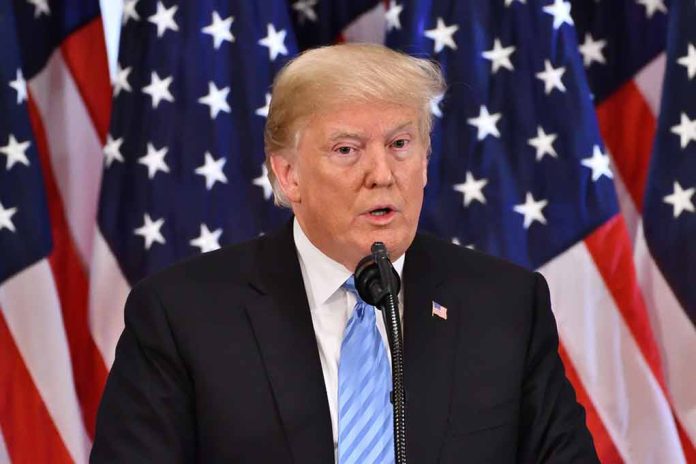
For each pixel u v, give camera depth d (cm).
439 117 1129
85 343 1170
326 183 669
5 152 1131
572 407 732
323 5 1230
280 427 683
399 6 1148
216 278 741
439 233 1117
